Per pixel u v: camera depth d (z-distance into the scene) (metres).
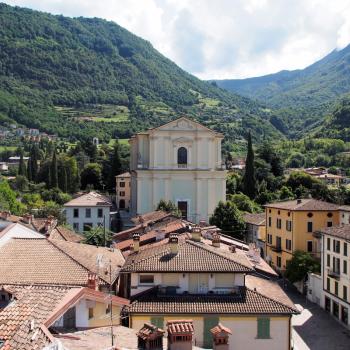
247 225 102.69
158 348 22.20
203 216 113.25
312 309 68.38
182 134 113.31
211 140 114.06
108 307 29.36
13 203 113.44
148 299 38.25
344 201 140.62
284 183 159.50
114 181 175.38
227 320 37.06
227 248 53.50
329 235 66.12
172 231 58.50
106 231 88.81
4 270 38.66
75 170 176.75
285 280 82.50
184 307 37.41
